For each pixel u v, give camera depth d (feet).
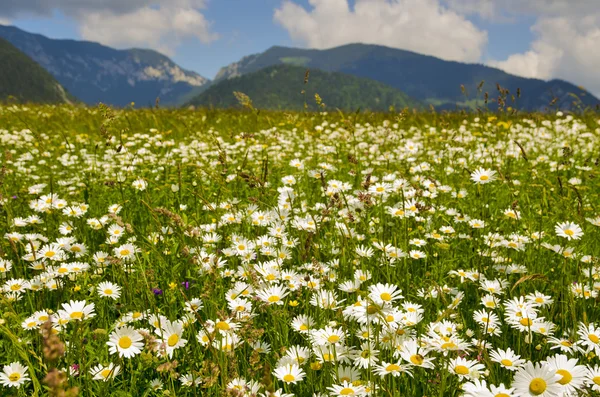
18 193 17.79
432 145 29.76
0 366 8.53
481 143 29.94
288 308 10.11
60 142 31.45
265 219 13.37
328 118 40.55
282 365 7.59
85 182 19.81
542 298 9.87
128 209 16.61
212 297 8.80
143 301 9.84
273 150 27.48
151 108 42.52
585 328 7.67
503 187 19.70
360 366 7.28
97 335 8.82
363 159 24.66
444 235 14.73
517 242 13.00
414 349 7.00
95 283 10.42
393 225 15.01
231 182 19.85
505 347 9.10
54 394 4.46
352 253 11.54
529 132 34.83
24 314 9.82
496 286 10.38
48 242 14.16
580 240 13.65
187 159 23.91
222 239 13.00
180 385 8.22
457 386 6.95
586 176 20.97
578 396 5.86
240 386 6.72
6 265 11.26
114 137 30.25
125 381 8.03
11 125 39.40
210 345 6.81
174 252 12.03
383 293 7.92
